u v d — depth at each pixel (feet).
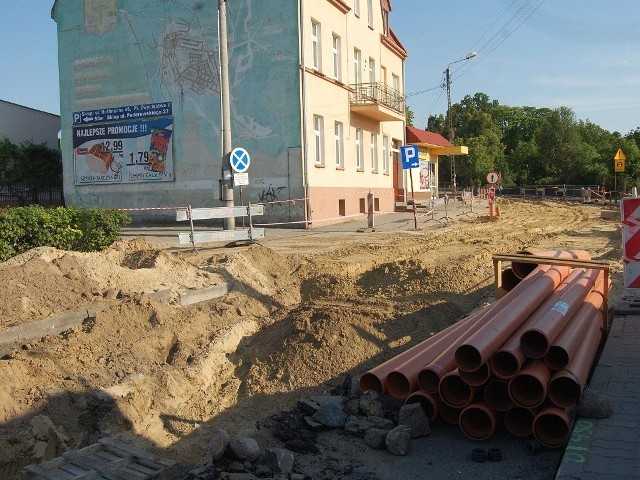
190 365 25.17
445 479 16.66
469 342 18.13
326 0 88.84
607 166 171.63
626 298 31.37
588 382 20.86
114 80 91.04
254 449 17.61
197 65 85.76
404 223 89.97
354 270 43.04
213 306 31.73
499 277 29.35
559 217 98.48
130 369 23.45
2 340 23.76
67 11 93.15
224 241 52.34
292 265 43.27
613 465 15.38
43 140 121.08
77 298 28.91
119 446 18.19
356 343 25.62
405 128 129.08
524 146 269.23
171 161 88.07
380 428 19.47
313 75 84.38
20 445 17.69
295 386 23.62
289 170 81.92
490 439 18.81
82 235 39.29
